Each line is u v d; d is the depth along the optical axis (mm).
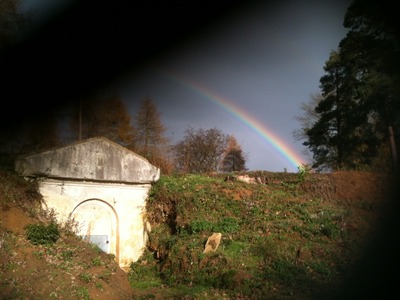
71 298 10328
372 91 28031
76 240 14180
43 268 11086
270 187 20609
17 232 12305
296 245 13867
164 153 37438
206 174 23594
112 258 14391
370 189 18984
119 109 37156
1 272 10031
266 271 12461
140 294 12695
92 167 17422
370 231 14305
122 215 18172
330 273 11898
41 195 15961
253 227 15820
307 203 17891
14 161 15656
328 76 35438
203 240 15070
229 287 12016
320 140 37250
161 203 18781
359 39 29953
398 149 26031
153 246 17750
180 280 13578
